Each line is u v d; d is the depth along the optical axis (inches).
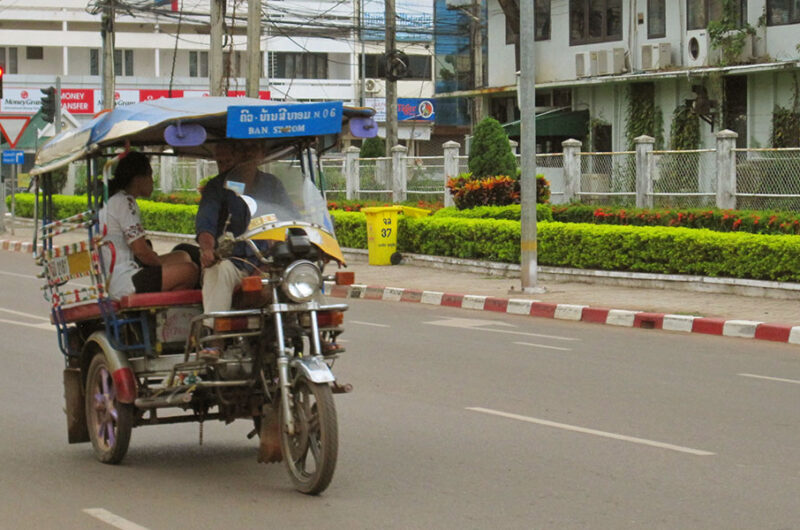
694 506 269.7
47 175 358.6
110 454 319.3
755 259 698.8
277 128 291.7
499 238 877.2
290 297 281.6
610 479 297.1
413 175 1099.9
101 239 311.6
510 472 305.6
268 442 295.6
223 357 291.3
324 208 311.9
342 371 481.7
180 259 317.4
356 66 2615.7
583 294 742.5
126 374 307.4
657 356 528.1
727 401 413.1
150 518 262.5
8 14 2549.2
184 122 287.1
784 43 1152.8
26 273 996.6
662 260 758.5
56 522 259.3
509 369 487.2
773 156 788.6
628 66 1304.1
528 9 734.5
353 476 302.8
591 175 946.7
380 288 820.6
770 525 253.8
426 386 444.8
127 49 2620.6
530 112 745.0
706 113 1223.5
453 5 1803.6
